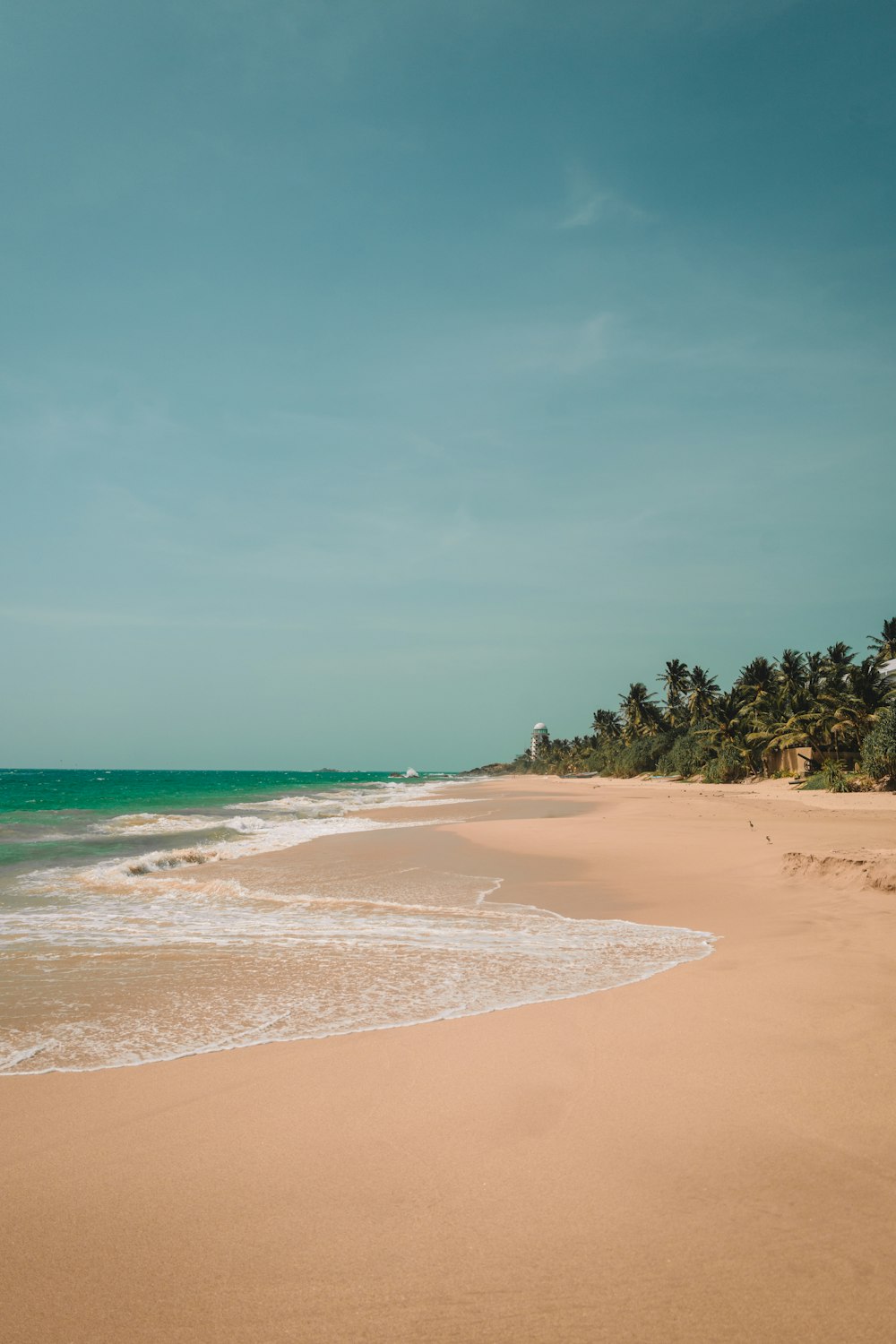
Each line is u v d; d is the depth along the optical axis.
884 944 8.77
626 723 117.81
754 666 76.62
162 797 65.00
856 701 57.16
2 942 10.55
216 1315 2.96
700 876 15.44
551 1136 4.37
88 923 11.99
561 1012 6.76
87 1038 6.47
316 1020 6.88
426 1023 6.64
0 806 50.97
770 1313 2.86
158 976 8.61
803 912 11.23
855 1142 4.14
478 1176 3.97
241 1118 4.79
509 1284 3.09
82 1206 3.81
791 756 61.12
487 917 12.14
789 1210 3.52
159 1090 5.31
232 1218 3.66
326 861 19.55
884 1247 3.22
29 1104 5.10
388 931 11.07
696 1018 6.37
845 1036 5.75
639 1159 4.05
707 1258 3.20
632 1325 2.82
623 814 32.12
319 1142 4.42
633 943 9.94
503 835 24.91
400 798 61.94
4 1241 3.52
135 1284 3.18
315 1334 2.84
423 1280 3.13
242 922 11.93
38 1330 2.89
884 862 12.43
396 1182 3.94
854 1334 2.73
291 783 130.00
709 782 70.44
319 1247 3.40
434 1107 4.85
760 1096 4.77
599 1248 3.30
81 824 34.28
